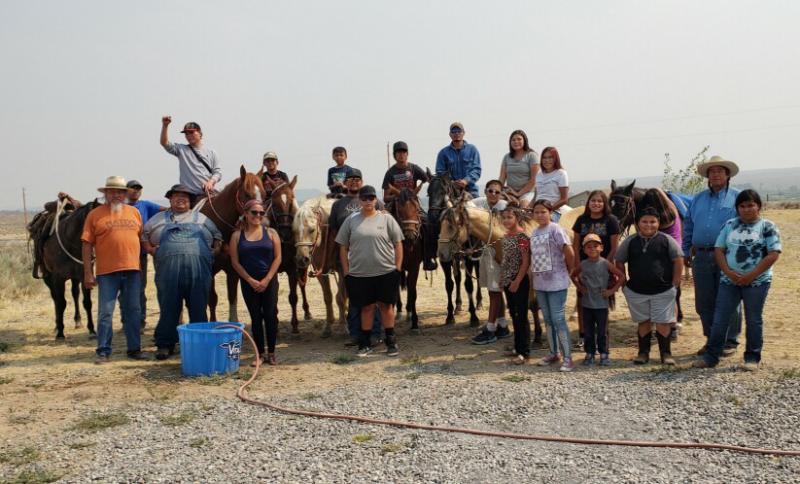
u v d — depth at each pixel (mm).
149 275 18766
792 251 19656
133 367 7816
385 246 7957
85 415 5945
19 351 8922
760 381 6199
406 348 8672
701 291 7414
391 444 4941
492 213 8430
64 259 9555
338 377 7223
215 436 5258
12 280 16234
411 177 10445
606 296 7273
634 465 4449
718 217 7211
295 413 5820
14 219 134375
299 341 9484
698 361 6945
